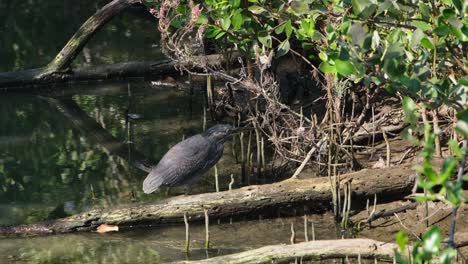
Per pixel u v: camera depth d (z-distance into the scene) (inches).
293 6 399.9
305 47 474.0
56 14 964.6
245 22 493.0
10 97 739.4
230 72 663.1
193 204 484.7
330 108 528.7
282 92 669.9
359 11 332.5
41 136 645.9
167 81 767.1
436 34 336.5
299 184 494.0
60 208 511.2
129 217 480.1
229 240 464.1
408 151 532.7
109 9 744.3
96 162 589.9
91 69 764.0
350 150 545.0
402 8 349.4
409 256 351.3
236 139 618.5
